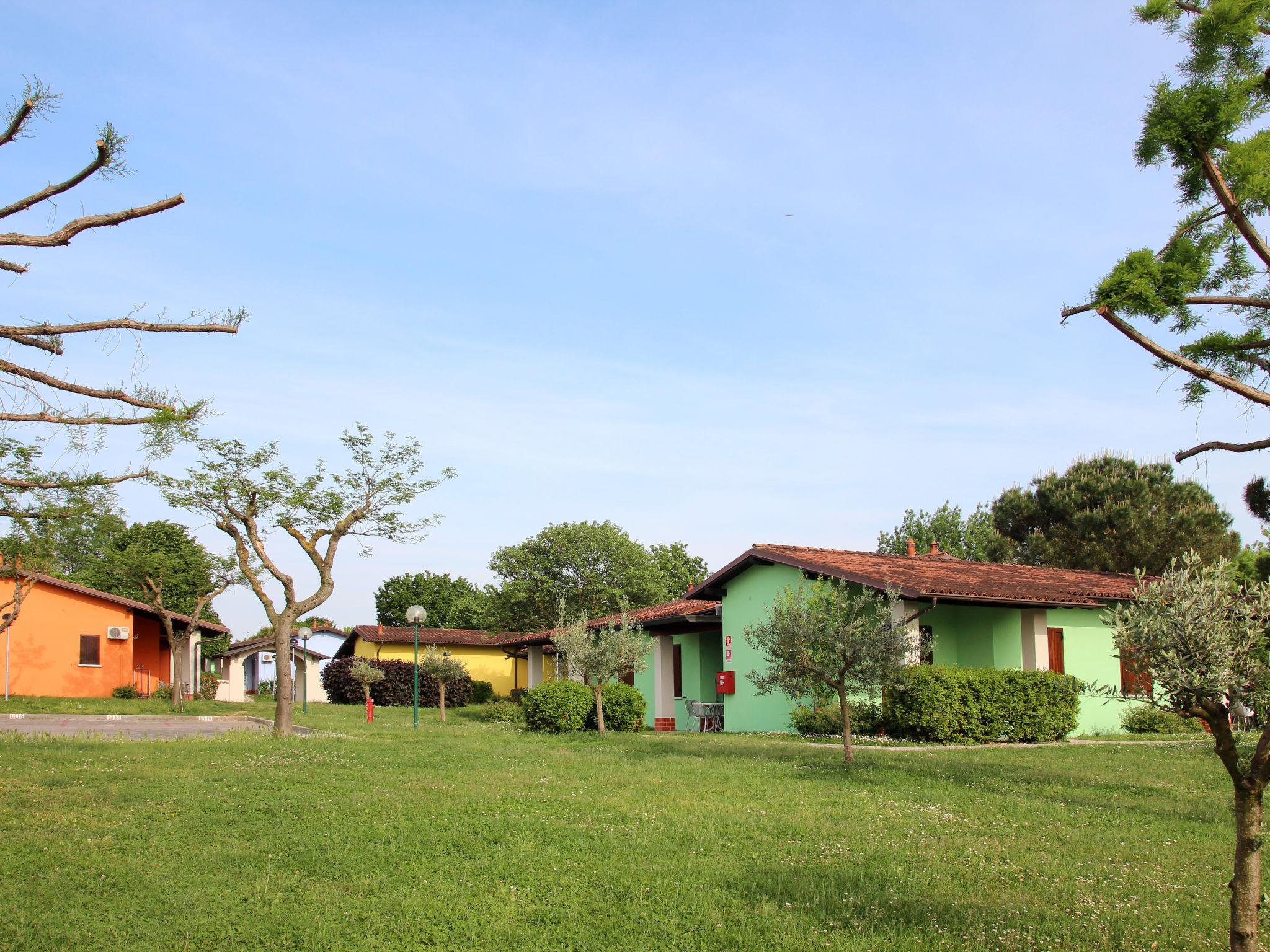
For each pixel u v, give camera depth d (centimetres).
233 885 713
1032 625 1964
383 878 731
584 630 2225
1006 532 4119
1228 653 454
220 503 1892
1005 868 754
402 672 4000
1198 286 884
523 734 2097
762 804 1030
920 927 609
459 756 1531
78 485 733
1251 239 859
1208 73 882
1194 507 3600
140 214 692
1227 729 478
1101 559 3625
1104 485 3756
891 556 2425
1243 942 464
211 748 1587
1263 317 910
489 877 734
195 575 3822
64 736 1773
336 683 4178
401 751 1605
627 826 911
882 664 1391
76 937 597
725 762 1428
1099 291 835
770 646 1462
